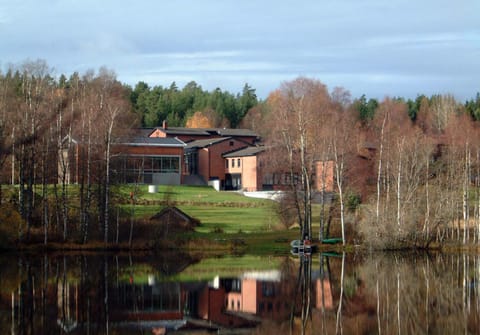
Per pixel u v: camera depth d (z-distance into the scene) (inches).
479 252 4030.5
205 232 4237.2
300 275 3221.0
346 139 4220.0
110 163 3954.2
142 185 5546.3
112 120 3848.4
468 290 2878.9
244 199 5447.8
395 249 4052.7
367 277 3174.2
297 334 2172.7
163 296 2696.9
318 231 4389.8
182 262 3599.9
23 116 3789.4
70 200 4158.5
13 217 3767.2
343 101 7490.2
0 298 2561.5
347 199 4249.5
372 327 2261.3
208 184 6343.5
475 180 4985.2
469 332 2186.3
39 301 2524.6
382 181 4658.0
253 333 2166.6
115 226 3944.4
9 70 4190.5
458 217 4252.0
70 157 4301.2
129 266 3415.4
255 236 4215.1
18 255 3671.3
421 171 4451.3
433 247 4087.1
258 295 2755.9
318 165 4803.2
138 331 2143.2
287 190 4382.4
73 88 4776.1
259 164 6058.1
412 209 4072.3
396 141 4503.0
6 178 4699.8
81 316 2313.0
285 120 4237.2
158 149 6003.9
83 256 3688.5
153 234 3991.1
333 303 2618.1
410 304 2615.7
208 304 2578.7
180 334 2138.3
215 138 7175.2
